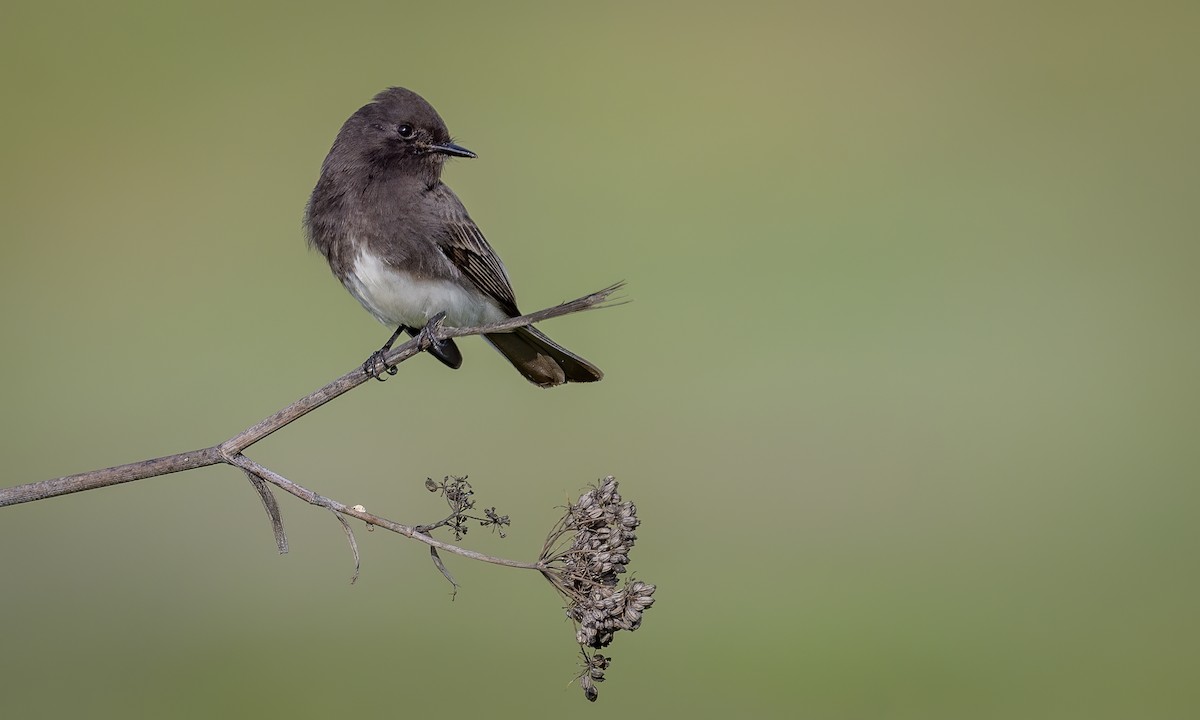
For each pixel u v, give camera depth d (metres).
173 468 6.39
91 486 6.30
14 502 6.25
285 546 6.39
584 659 6.21
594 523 6.26
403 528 6.27
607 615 6.11
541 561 6.27
